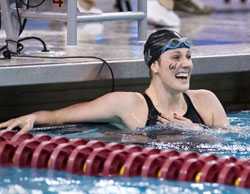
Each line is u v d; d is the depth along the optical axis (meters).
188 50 11.58
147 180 9.20
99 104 11.41
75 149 9.79
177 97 11.67
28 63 11.83
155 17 19.81
